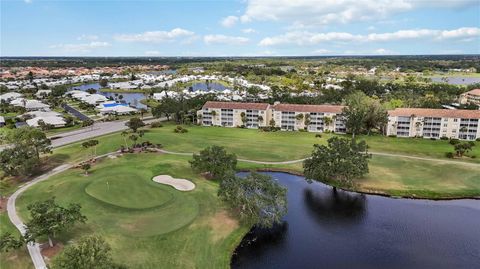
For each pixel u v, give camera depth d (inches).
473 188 3366.1
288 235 2630.4
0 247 2049.7
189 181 3501.5
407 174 3735.2
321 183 3654.0
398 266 2246.6
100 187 3213.6
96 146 4690.0
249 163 4156.0
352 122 5339.6
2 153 3587.6
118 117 7140.8
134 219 2657.5
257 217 2632.9
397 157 4296.3
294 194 3400.6
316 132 5816.9
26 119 6545.3
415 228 2714.1
